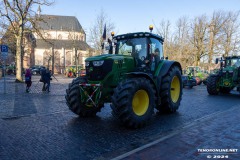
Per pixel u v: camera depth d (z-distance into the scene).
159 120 6.75
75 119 6.77
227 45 37.50
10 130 5.58
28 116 7.10
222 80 13.38
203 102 10.20
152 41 7.47
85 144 4.65
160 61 7.91
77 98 6.79
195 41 39.41
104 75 6.23
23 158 3.95
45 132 5.44
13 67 39.03
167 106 7.59
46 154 4.13
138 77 6.26
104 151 4.29
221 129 5.68
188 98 11.63
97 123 6.32
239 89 12.99
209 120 6.62
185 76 19.06
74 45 42.88
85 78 6.86
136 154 4.12
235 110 8.20
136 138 5.05
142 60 7.16
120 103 5.54
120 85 5.73
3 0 20.36
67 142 4.75
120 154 4.16
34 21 21.95
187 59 38.84
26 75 13.28
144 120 5.93
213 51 37.66
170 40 38.50
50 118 6.87
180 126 6.05
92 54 38.00
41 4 21.44
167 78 7.59
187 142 4.75
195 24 39.19
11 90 14.34
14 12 20.77
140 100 6.12
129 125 5.68
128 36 7.54
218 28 37.78
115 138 5.04
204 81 24.12
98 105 6.64
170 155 4.09
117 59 6.39
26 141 4.80
